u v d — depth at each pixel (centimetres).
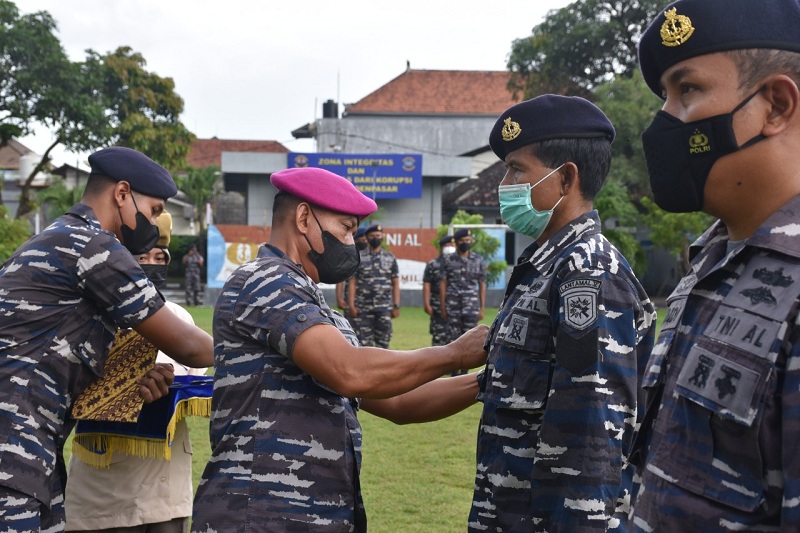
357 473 267
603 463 221
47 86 2505
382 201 2858
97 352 303
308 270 277
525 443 243
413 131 4072
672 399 162
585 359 225
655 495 159
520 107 260
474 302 1183
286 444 250
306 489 249
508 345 250
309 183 271
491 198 3134
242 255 2366
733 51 153
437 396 300
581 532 218
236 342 257
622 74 3197
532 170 257
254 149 5831
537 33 3192
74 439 343
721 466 149
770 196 155
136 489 342
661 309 2272
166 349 304
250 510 245
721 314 155
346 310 1198
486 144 3797
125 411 304
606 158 260
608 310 231
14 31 2395
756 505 143
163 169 331
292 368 256
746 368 146
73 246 293
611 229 2438
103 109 2614
